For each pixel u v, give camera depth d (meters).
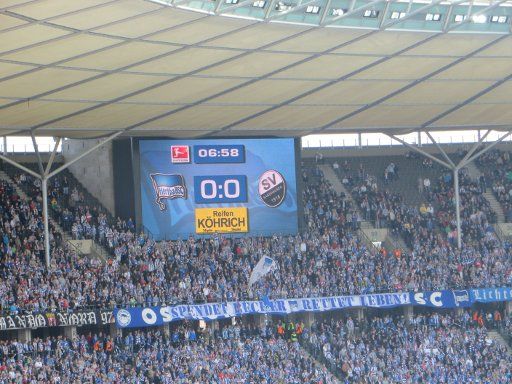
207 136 110.94
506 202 127.81
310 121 110.56
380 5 89.00
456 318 112.94
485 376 107.88
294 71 96.56
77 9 74.12
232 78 95.75
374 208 121.31
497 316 114.06
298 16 86.56
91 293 96.56
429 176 128.25
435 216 123.50
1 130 98.50
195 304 100.31
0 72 82.94
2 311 91.12
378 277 111.31
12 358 88.06
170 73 91.81
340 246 114.00
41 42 78.94
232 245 109.38
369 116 111.00
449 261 116.25
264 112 105.38
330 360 103.44
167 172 109.38
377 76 100.31
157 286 100.88
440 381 105.06
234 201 111.31
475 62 100.25
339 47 92.81
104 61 86.25
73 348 93.19
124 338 98.50
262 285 105.25
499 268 117.00
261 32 87.25
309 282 107.69
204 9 80.81
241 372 96.88
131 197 108.12
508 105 112.56
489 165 130.75
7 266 96.44
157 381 92.81
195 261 105.38
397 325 110.31
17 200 104.69
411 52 96.06
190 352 97.19
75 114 96.88
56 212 107.19
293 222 113.19
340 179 125.31
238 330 101.81
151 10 77.88
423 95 106.75
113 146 109.12
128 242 105.12
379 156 129.12
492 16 93.38
